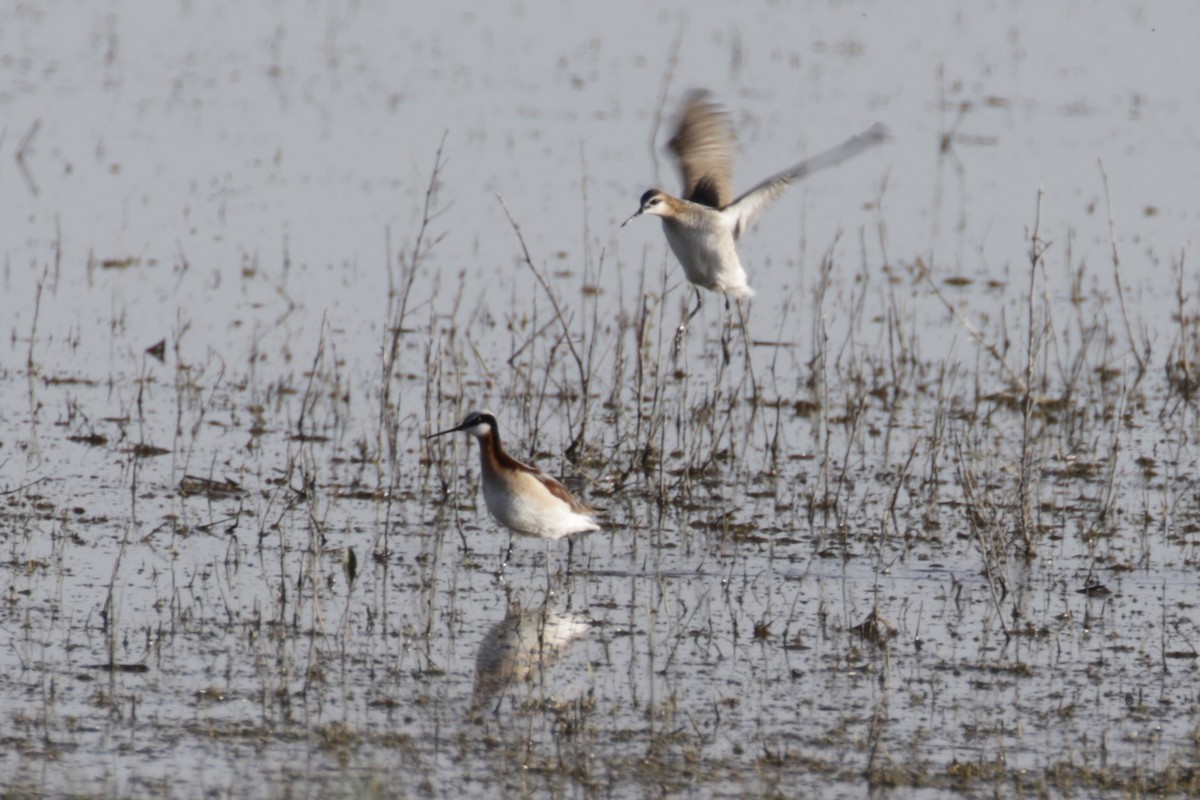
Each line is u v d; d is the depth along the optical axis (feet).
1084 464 57.41
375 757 32.96
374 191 95.25
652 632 41.14
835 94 123.85
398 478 52.85
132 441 56.03
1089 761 33.88
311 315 73.00
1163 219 93.45
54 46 132.46
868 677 38.50
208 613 41.01
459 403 57.98
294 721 34.68
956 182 101.19
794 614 42.80
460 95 122.52
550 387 64.85
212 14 149.89
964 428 61.52
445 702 36.09
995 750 34.40
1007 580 45.80
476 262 81.92
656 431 58.44
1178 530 50.47
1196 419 63.52
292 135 108.27
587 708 35.88
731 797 31.68
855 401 63.36
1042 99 123.75
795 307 77.15
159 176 96.32
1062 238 89.71
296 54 135.54
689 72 131.13
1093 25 150.82
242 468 53.78
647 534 49.49
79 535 46.50
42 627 39.45
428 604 42.50
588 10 156.76
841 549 48.26
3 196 90.38
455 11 155.53
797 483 54.90
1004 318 72.64
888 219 93.35
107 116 110.73
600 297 76.48
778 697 37.06
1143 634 41.73
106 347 67.31
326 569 44.83
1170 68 134.41
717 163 52.42
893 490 53.93
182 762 32.37
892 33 147.33
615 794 31.63
